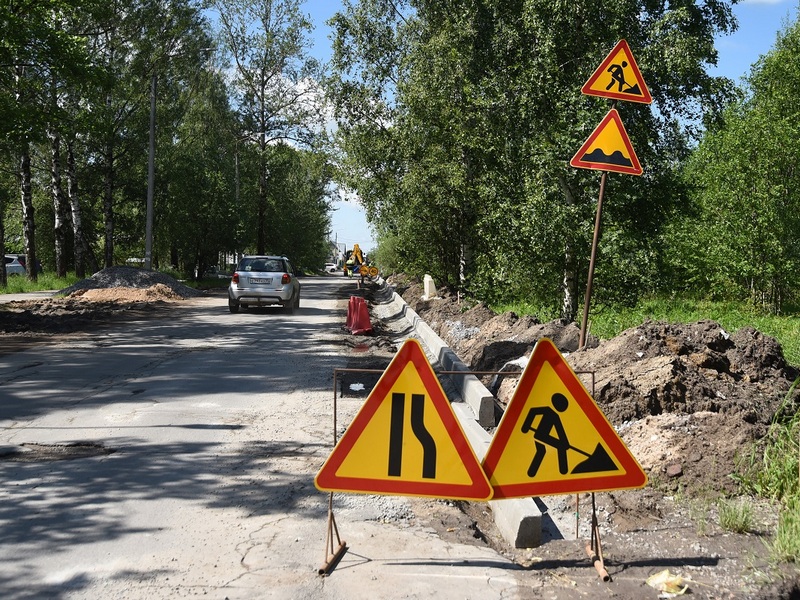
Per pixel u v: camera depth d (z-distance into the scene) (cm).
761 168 2184
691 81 1437
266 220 5853
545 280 1570
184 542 466
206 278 4584
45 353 1300
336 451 437
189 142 4634
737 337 897
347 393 975
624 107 1417
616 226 1424
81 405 872
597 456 445
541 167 1436
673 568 426
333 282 5294
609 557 446
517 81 1587
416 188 2320
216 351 1364
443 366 1171
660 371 727
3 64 1856
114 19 3350
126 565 431
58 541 466
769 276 2200
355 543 469
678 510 525
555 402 444
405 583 409
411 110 2358
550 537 504
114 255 5934
